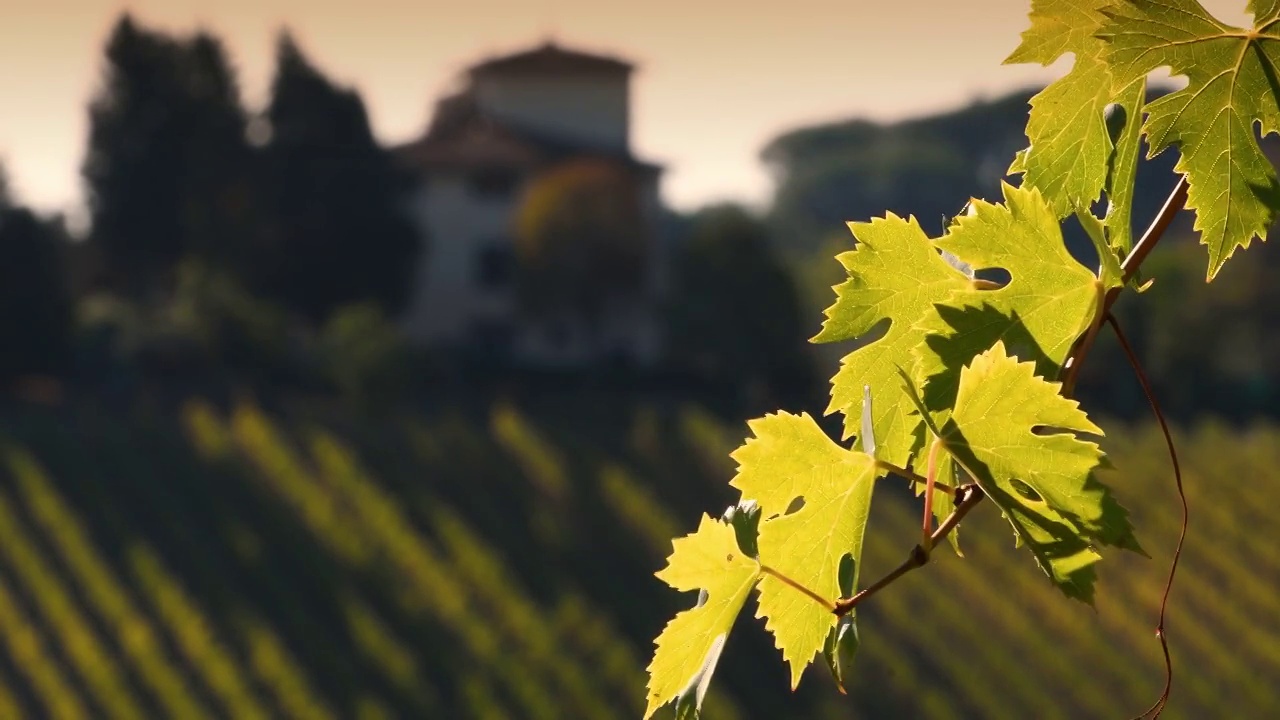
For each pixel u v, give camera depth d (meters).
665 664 0.72
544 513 29.36
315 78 42.00
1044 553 0.65
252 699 21.31
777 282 40.25
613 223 40.03
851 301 0.75
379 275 42.38
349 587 25.34
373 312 35.19
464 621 23.80
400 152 45.00
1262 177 0.73
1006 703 22.19
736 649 21.53
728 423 38.53
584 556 28.16
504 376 41.09
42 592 23.34
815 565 0.71
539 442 31.58
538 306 40.47
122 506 27.58
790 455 0.70
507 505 29.58
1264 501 29.66
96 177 42.09
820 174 60.72
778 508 0.71
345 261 41.84
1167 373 34.44
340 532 26.83
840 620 0.70
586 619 23.91
